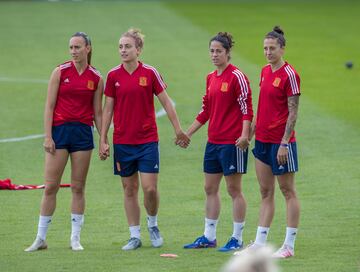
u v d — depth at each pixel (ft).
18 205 151.43
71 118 116.47
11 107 248.93
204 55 336.70
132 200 119.75
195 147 201.26
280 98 110.63
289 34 387.34
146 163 116.67
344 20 431.84
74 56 115.24
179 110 242.37
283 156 109.81
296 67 308.60
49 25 411.75
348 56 330.75
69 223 138.92
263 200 114.73
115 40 369.09
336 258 112.37
